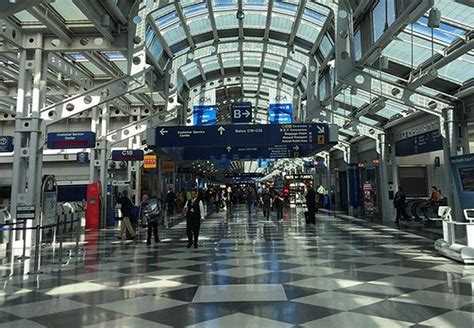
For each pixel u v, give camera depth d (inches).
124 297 221.6
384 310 190.1
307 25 640.4
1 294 230.8
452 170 349.4
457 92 482.3
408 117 623.8
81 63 593.6
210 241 483.2
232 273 285.4
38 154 450.6
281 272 286.2
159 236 553.9
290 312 189.0
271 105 956.0
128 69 450.0
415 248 396.2
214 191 1413.6
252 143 607.8
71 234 584.4
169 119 772.0
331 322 172.9
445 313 184.1
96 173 738.2
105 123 735.1
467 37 388.5
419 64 490.9
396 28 347.9
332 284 246.4
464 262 309.3
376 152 784.9
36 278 275.6
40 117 451.2
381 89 490.6
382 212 741.3
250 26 700.0
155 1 501.7
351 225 663.1
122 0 411.8
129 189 903.1
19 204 437.4
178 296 222.7
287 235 532.4
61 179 1112.2
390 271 284.5
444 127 502.0
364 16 474.9
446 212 366.6
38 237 307.0
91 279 270.8
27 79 455.8
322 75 766.5
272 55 805.2
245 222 764.6
